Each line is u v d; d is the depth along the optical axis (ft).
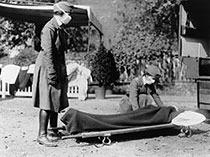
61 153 16.76
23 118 26.78
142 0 62.69
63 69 18.84
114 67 43.11
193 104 38.40
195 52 28.94
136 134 20.24
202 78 26.32
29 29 63.05
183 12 28.45
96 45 64.18
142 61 54.34
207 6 28.86
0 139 19.58
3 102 36.88
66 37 19.38
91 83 45.52
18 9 44.91
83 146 18.11
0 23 63.52
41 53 18.39
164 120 20.01
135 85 22.33
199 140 19.62
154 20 60.80
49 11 45.42
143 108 20.25
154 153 16.88
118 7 65.57
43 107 17.95
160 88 53.01
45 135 18.44
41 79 18.07
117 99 42.11
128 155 16.52
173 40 58.08
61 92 18.70
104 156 16.31
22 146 18.06
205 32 29.30
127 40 58.65
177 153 16.90
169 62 53.98
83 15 45.98
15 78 40.73
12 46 63.46
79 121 17.99
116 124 18.65
